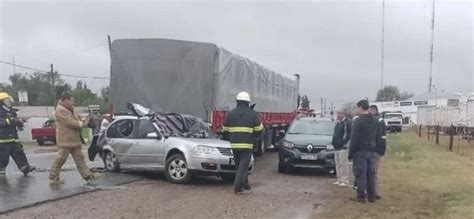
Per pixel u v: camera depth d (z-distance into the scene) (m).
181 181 12.48
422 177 14.81
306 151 15.36
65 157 11.52
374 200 10.85
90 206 9.35
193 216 8.87
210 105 15.17
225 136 14.02
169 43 15.21
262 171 16.23
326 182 13.89
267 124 21.86
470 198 11.20
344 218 9.08
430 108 54.84
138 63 15.30
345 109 13.39
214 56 15.18
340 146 13.28
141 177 13.38
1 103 12.64
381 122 11.02
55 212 8.73
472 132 34.97
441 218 9.16
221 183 12.91
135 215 8.77
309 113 32.56
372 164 10.77
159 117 13.55
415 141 34.47
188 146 12.46
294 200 10.80
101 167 14.98
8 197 9.81
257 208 9.78
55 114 11.58
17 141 12.78
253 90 19.64
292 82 28.50
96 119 24.84
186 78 15.20
